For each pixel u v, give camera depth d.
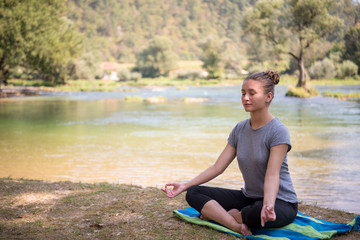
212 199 3.29
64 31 54.28
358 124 18.30
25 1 43.00
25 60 46.12
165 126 18.41
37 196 4.45
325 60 72.50
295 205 3.12
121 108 28.97
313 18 40.28
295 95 39.19
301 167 9.20
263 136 3.00
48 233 3.22
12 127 18.17
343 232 3.18
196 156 10.99
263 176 3.06
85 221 3.54
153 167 9.45
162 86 71.81
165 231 3.22
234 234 3.08
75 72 67.88
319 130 16.33
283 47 41.91
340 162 9.77
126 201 4.22
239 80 87.44
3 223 3.47
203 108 28.83
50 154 11.37
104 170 9.05
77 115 23.78
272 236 3.01
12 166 9.57
